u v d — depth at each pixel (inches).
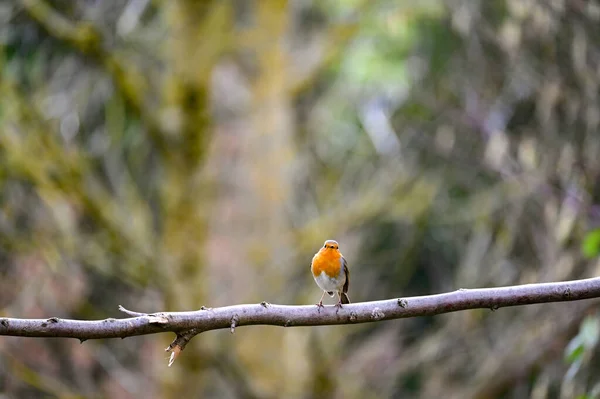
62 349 609.6
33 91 594.6
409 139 679.7
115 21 581.0
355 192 650.8
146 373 618.2
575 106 486.0
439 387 563.2
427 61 724.7
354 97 748.6
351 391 575.5
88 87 609.9
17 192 566.9
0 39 562.6
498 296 217.2
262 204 553.6
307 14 750.5
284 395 535.8
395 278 699.4
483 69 588.1
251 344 540.7
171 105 540.1
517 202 546.3
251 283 542.9
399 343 647.8
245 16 565.3
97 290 676.7
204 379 538.9
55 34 491.5
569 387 410.0
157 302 598.9
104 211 512.7
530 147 522.6
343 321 218.1
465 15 577.3
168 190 550.0
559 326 475.2
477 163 631.8
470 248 629.0
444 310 218.4
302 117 722.8
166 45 585.0
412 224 670.5
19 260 574.2
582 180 471.5
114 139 611.5
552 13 481.7
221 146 553.6
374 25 692.7
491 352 542.9
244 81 565.3
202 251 540.7
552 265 484.1
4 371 555.2
